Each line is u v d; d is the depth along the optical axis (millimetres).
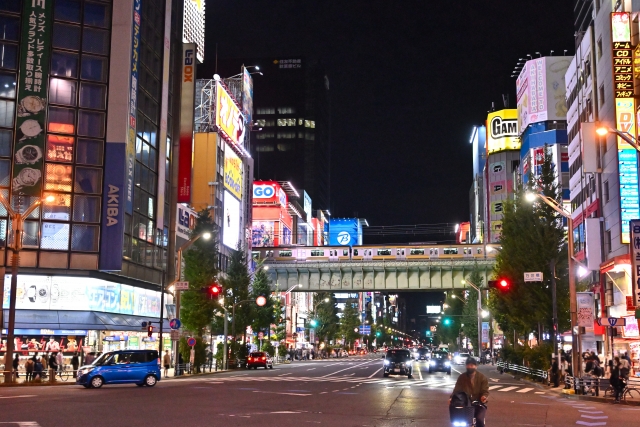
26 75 47938
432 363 53875
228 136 86188
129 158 51469
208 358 61625
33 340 44375
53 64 49031
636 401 26641
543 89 105188
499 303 48750
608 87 52188
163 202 60250
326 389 30906
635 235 30688
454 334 133500
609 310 51688
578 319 33562
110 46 51031
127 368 31875
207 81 83438
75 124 49125
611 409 23938
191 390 29188
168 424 15773
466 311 102562
